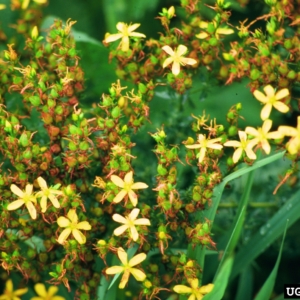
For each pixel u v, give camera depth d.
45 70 0.80
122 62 0.79
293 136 0.72
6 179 0.74
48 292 0.77
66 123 0.77
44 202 0.72
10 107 0.83
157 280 0.74
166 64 0.76
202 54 0.79
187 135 0.83
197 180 0.74
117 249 0.73
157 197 0.75
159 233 0.73
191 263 0.73
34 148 0.74
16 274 0.81
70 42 0.78
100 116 0.79
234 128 0.76
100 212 0.76
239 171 0.74
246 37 0.78
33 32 0.79
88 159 0.75
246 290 0.84
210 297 0.73
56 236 0.74
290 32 0.80
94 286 0.76
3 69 0.79
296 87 0.79
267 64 0.76
